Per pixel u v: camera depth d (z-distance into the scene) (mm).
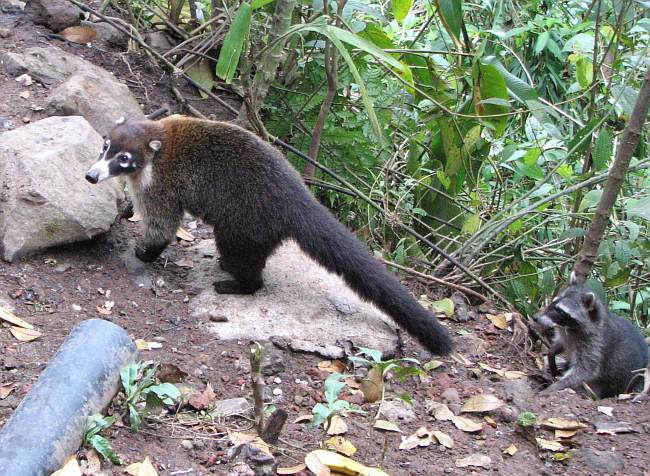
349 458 3613
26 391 3658
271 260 5352
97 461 3275
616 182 5051
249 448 3414
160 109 6355
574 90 6715
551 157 6328
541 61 7715
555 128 5879
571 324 4988
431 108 6379
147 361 4004
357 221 6684
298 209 4836
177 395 3676
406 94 7082
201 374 4168
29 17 6832
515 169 6551
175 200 4973
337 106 6613
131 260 5117
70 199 4848
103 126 5852
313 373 4355
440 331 4656
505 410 4188
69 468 3111
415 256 6195
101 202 4988
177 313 4734
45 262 4816
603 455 3838
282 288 5051
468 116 5867
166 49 7137
